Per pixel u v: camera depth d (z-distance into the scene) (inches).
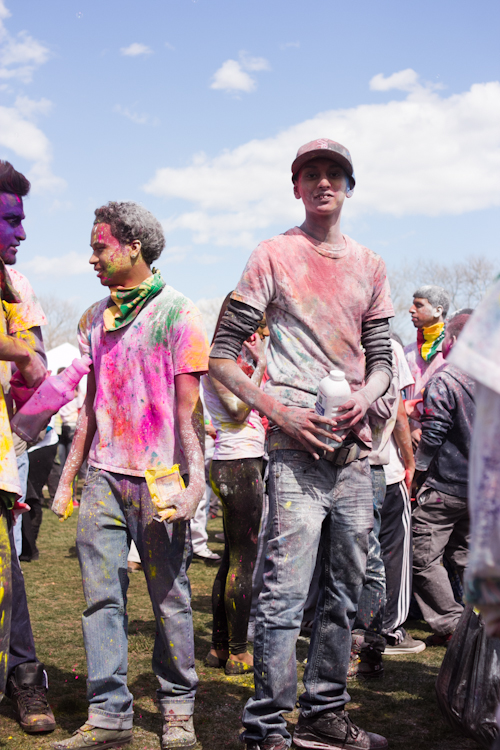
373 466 139.9
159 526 100.9
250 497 132.3
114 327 103.7
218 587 140.1
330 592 101.5
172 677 103.3
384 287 106.5
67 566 232.1
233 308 101.0
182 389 101.9
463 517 162.1
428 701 122.4
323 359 99.0
